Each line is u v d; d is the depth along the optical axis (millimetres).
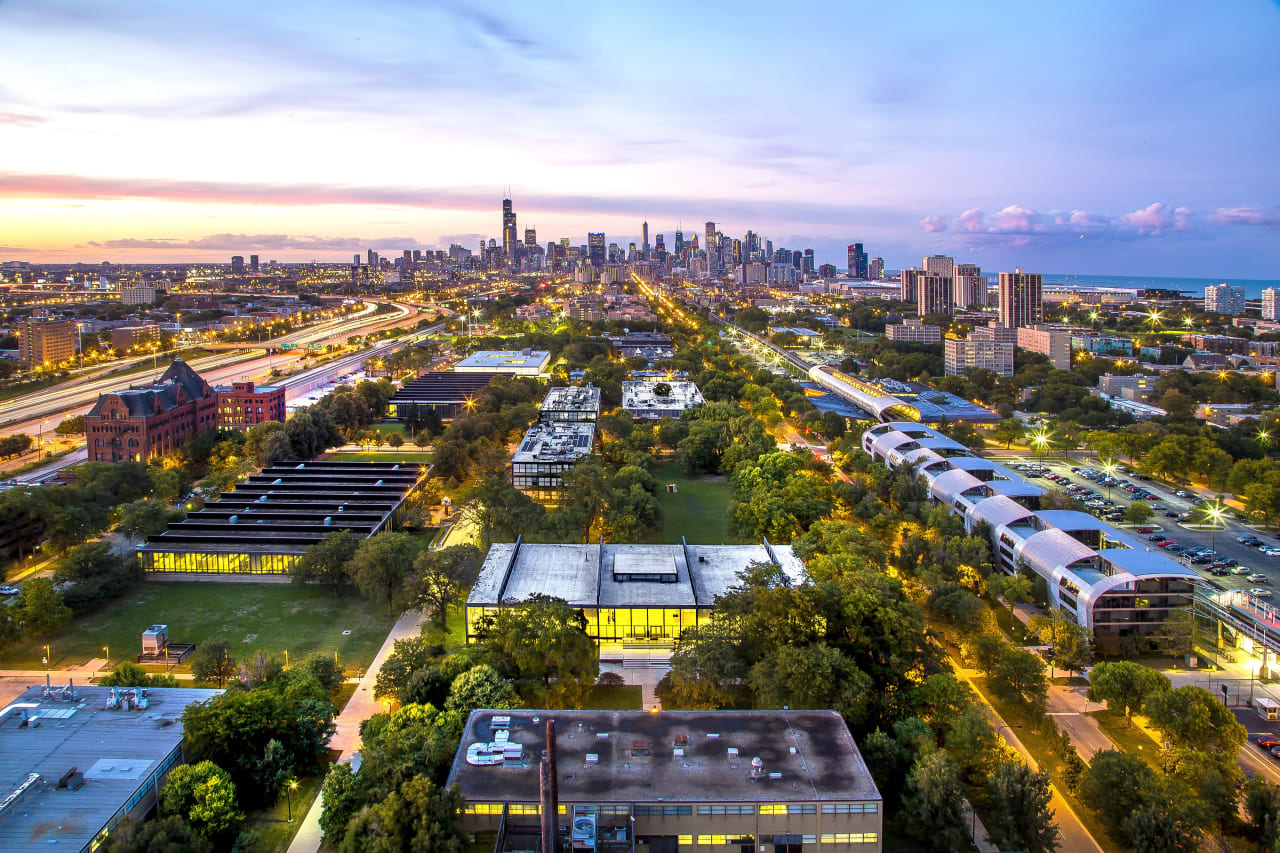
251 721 145375
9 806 126625
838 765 134625
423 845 117312
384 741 142000
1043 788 131875
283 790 143875
